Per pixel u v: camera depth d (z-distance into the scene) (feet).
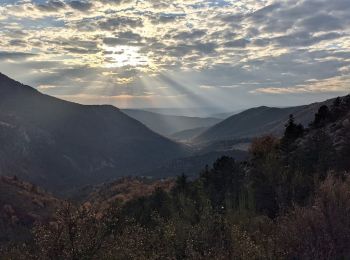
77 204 36.11
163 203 100.22
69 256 33.27
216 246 37.55
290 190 72.69
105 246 35.35
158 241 39.09
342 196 37.47
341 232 34.83
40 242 33.71
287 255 35.19
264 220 49.73
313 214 36.55
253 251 35.76
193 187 124.98
